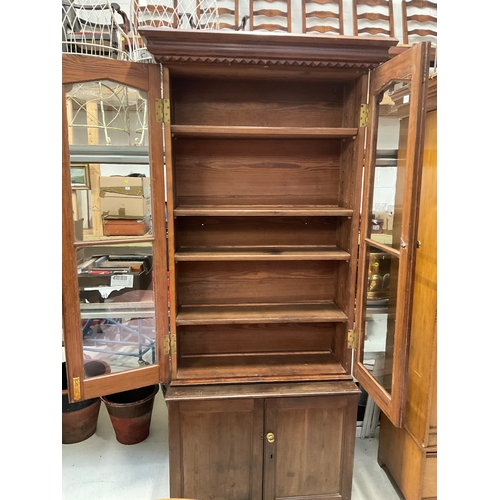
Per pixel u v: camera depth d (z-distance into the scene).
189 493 1.65
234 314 1.74
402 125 1.42
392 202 1.53
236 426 1.62
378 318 1.61
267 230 1.85
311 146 1.80
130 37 2.07
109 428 2.36
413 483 1.71
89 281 1.59
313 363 1.82
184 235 1.82
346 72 1.53
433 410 1.61
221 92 1.71
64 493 1.87
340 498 1.71
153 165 1.48
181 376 1.67
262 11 2.39
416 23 2.52
